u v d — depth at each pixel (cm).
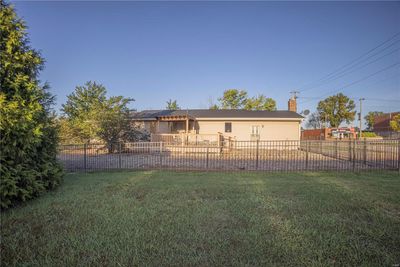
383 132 4312
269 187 573
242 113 2122
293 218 371
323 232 321
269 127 1980
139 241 296
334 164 1029
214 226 342
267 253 268
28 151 469
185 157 1326
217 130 1998
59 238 304
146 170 862
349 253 268
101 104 1684
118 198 480
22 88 466
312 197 485
